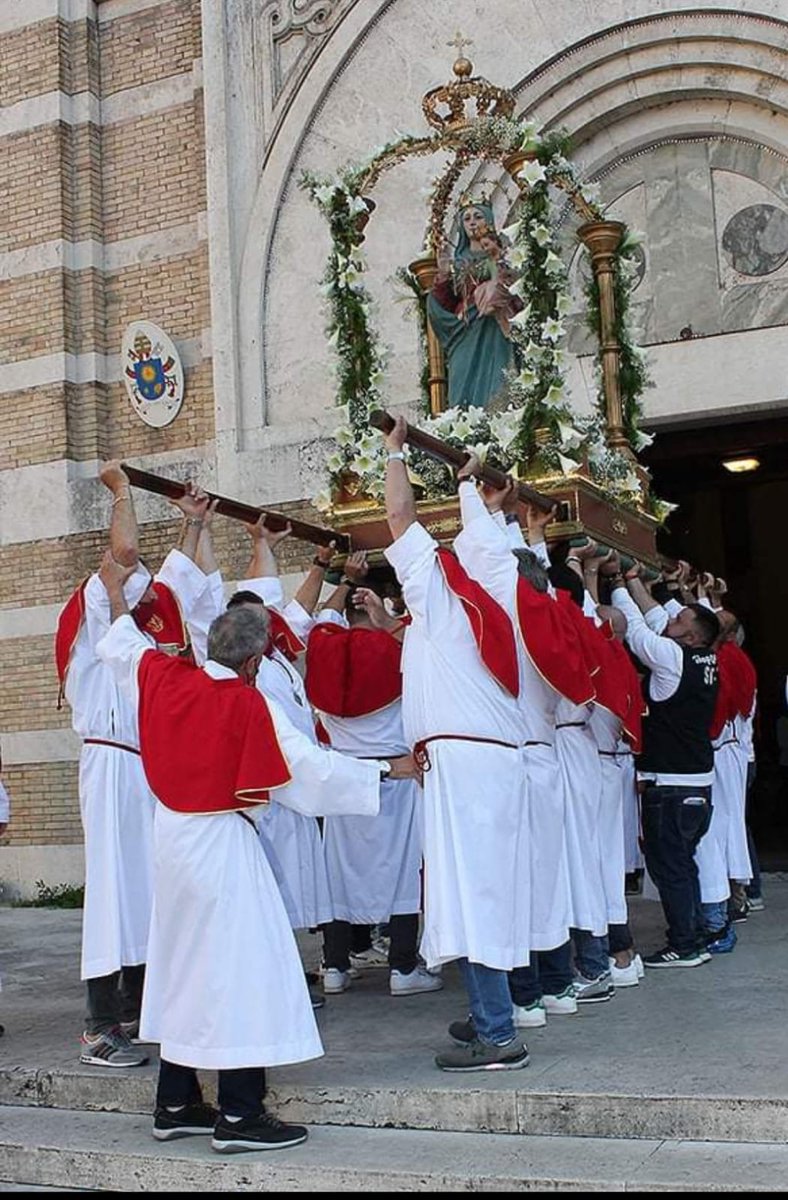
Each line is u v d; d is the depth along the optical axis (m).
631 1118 4.63
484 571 5.61
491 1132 4.82
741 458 13.85
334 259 8.42
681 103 10.77
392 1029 6.08
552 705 6.05
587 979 6.40
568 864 6.28
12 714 12.57
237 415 11.90
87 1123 5.36
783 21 10.14
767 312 10.46
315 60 11.78
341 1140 4.86
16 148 12.99
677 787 7.19
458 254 8.08
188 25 12.59
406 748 7.14
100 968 5.74
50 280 12.70
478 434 7.39
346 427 7.89
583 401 10.73
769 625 17.39
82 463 12.59
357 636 7.07
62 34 12.94
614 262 8.40
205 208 12.31
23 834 12.38
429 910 5.27
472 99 11.12
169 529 12.17
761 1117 4.47
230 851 4.85
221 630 5.11
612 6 10.71
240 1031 4.72
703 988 6.59
